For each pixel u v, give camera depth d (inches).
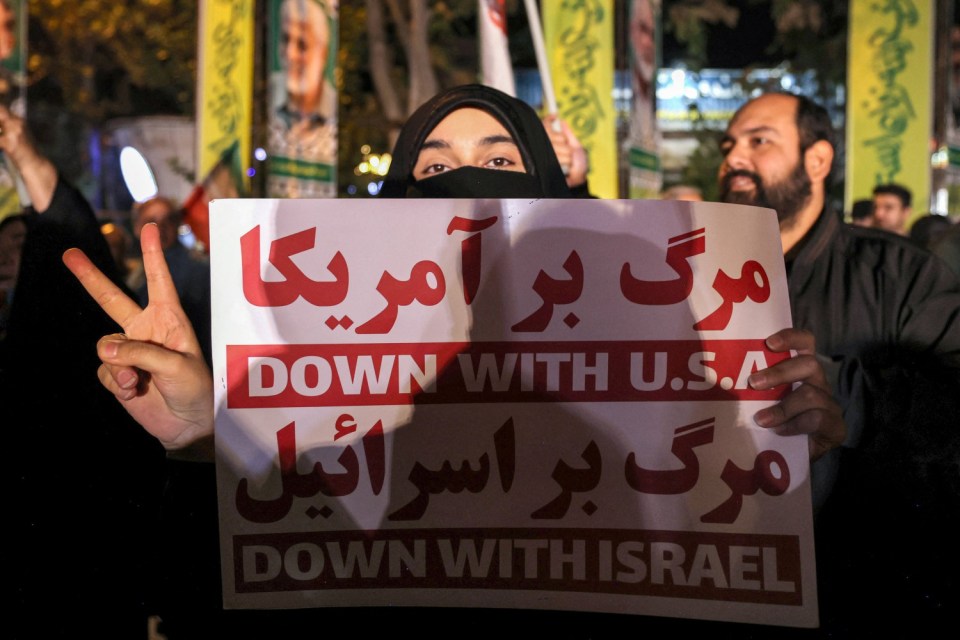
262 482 67.1
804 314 106.7
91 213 137.9
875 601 86.7
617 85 213.6
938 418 90.6
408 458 67.9
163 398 67.3
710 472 68.1
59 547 96.4
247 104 198.4
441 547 68.0
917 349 103.2
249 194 197.8
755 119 114.0
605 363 68.7
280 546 67.1
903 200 218.4
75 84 352.5
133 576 91.7
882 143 229.8
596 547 68.0
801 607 66.8
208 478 71.4
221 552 66.7
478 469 68.1
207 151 204.8
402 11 318.7
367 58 332.8
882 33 228.8
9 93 215.0
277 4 196.4
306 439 67.4
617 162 214.7
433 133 89.7
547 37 215.5
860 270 107.2
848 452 89.5
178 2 334.0
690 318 68.7
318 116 207.3
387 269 68.2
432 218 68.5
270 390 67.2
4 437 108.3
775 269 69.6
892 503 89.4
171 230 199.8
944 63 228.7
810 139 112.6
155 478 100.5
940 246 158.2
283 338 67.4
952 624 85.0
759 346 68.9
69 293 131.8
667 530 67.8
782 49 330.6
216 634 75.2
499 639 77.5
